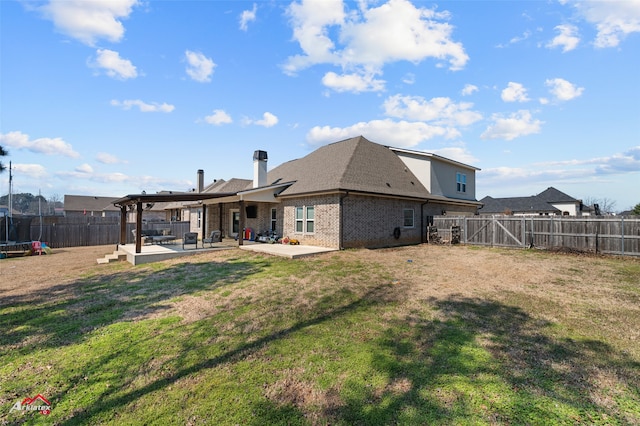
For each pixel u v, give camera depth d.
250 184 26.95
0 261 14.38
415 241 18.22
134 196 12.12
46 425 2.80
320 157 19.67
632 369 3.53
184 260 11.97
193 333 4.84
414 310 5.73
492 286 7.44
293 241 15.69
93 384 3.47
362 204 14.99
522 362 3.71
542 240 14.12
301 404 2.99
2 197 69.94
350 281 8.05
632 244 11.75
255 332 4.82
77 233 21.66
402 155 21.45
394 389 3.19
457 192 23.08
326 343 4.35
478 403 2.93
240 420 2.77
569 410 2.82
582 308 5.71
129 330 5.05
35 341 4.70
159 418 2.83
